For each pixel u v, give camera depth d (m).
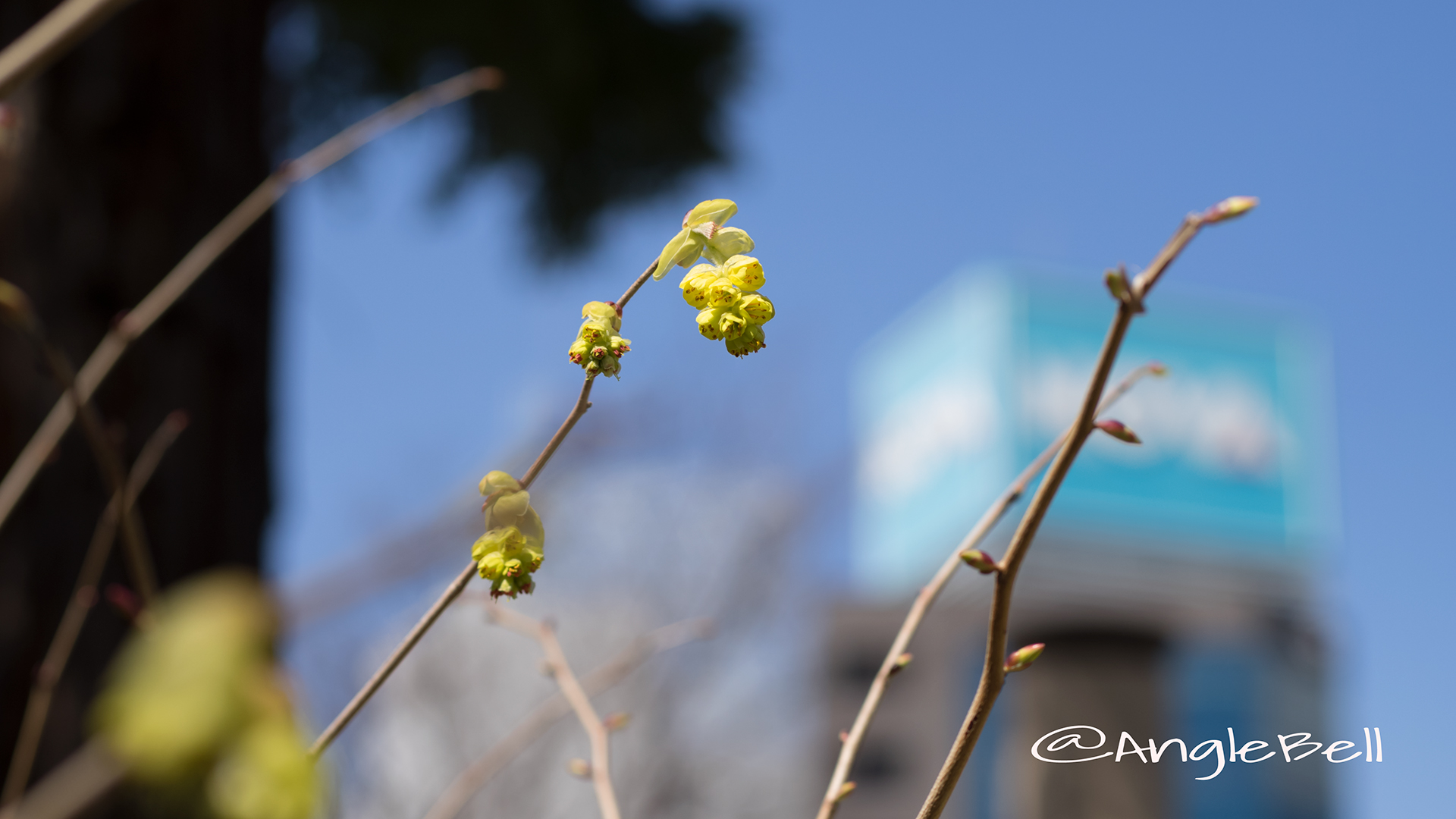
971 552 0.98
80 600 1.41
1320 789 20.66
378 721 9.28
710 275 1.08
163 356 3.23
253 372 3.55
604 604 11.46
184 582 3.10
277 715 0.38
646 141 7.17
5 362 3.00
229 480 3.35
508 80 6.53
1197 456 33.41
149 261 3.27
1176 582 30.22
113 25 3.40
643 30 6.80
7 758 2.68
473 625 11.03
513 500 0.99
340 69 6.56
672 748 11.45
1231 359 35.16
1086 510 31.89
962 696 19.53
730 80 7.09
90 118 3.29
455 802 1.81
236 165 3.63
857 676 20.22
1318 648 26.55
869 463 13.53
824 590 12.35
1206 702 23.56
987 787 17.44
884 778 19.66
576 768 1.67
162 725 0.35
